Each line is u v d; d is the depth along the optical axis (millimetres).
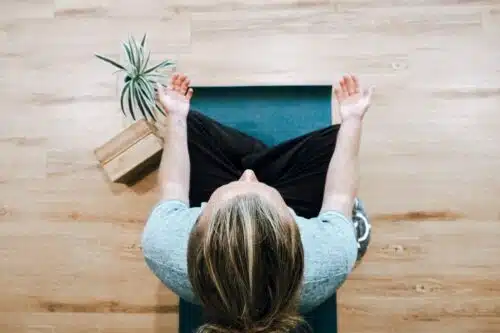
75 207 1700
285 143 1225
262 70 1728
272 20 1748
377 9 1737
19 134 1742
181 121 1122
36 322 1662
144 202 1690
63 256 1682
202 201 1221
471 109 1688
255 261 673
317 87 1473
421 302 1611
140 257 1670
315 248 884
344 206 983
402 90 1701
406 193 1659
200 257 699
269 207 724
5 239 1697
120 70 1656
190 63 1738
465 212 1644
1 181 1723
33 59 1775
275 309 696
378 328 1608
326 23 1738
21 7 1800
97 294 1662
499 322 1598
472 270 1618
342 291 1623
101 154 1603
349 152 1046
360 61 1720
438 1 1735
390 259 1631
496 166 1660
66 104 1750
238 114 1474
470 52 1712
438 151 1674
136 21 1771
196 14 1761
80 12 1786
